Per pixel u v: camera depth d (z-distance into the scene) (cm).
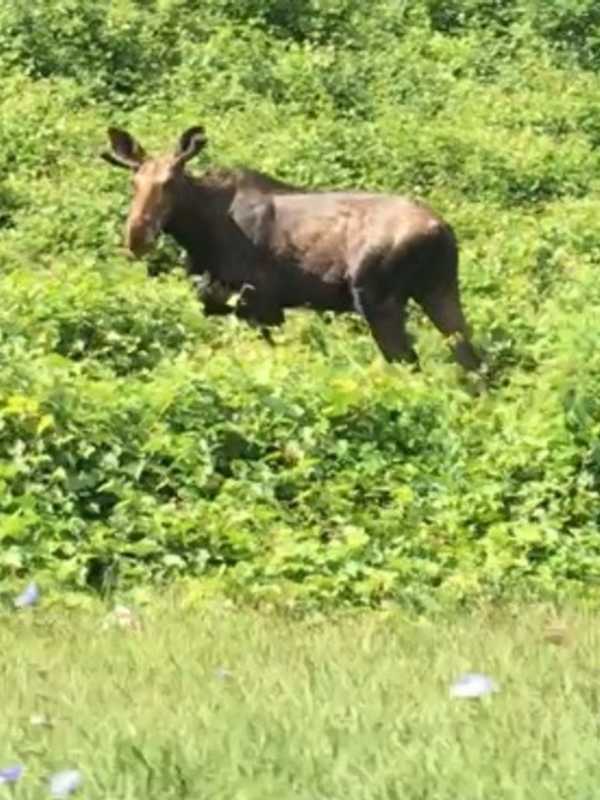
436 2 5881
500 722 1067
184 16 5416
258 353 2895
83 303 2964
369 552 2172
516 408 2541
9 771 912
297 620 1852
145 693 1223
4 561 2077
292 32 5603
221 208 3012
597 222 4128
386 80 5269
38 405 2311
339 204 3020
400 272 2983
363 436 2461
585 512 2348
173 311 3022
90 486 2255
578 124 5169
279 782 954
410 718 1084
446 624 1742
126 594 2016
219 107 4991
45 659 1444
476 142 4734
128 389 2448
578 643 1473
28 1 5184
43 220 3903
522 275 3816
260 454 2405
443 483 2389
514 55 5669
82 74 5050
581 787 937
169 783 952
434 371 2903
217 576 2083
